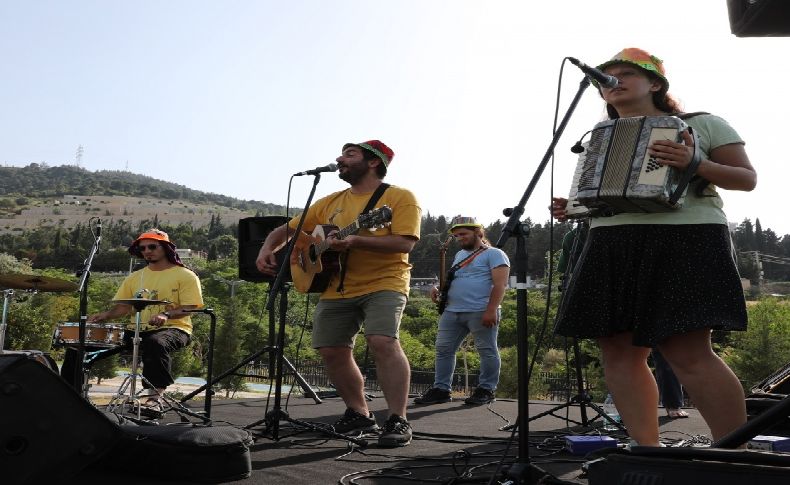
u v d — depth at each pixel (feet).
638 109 9.70
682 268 8.73
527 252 9.79
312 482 10.80
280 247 16.81
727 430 8.64
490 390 23.95
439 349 24.63
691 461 6.42
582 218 9.71
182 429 11.03
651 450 6.86
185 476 10.48
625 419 9.58
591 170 8.95
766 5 6.50
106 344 19.31
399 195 15.34
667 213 8.88
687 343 8.81
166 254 21.44
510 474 9.16
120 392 18.02
